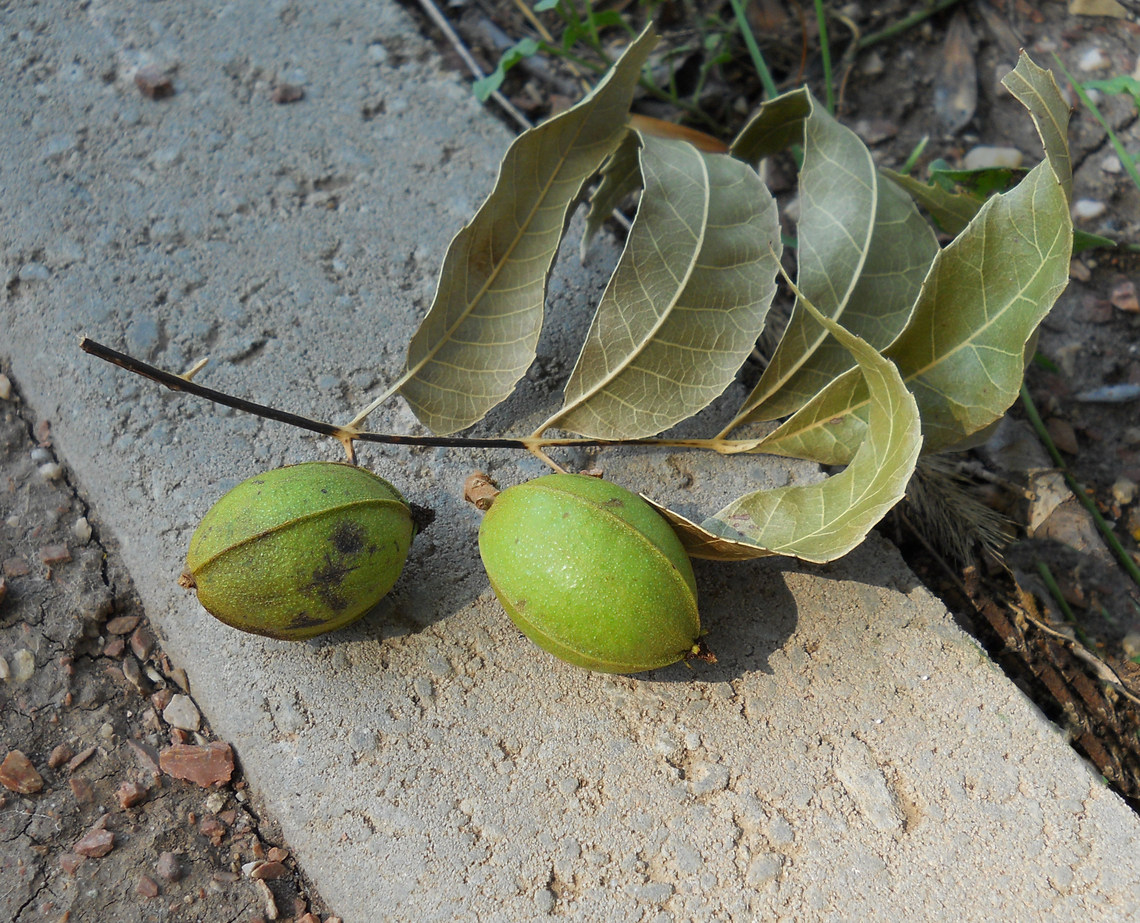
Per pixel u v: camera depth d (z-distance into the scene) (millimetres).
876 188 348
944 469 386
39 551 361
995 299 323
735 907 315
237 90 418
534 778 325
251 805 337
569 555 302
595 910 314
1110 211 437
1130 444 410
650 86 448
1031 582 380
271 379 371
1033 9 469
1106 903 313
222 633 340
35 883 325
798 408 348
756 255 342
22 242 385
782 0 470
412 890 316
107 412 365
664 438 366
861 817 322
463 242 332
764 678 336
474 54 454
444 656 337
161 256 386
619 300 335
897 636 341
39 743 341
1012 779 325
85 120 408
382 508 313
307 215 397
